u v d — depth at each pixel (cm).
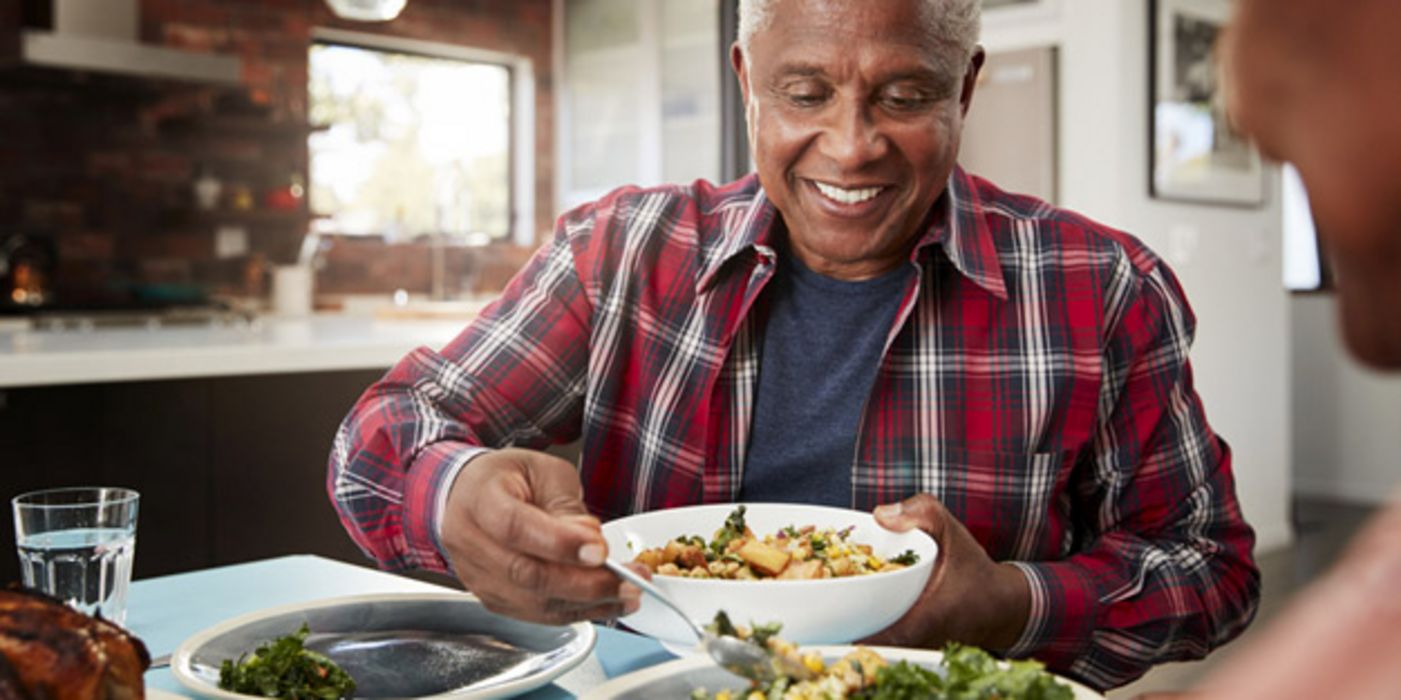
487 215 548
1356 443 580
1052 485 123
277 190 470
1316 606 25
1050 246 125
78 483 264
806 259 124
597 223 132
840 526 108
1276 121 26
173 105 442
